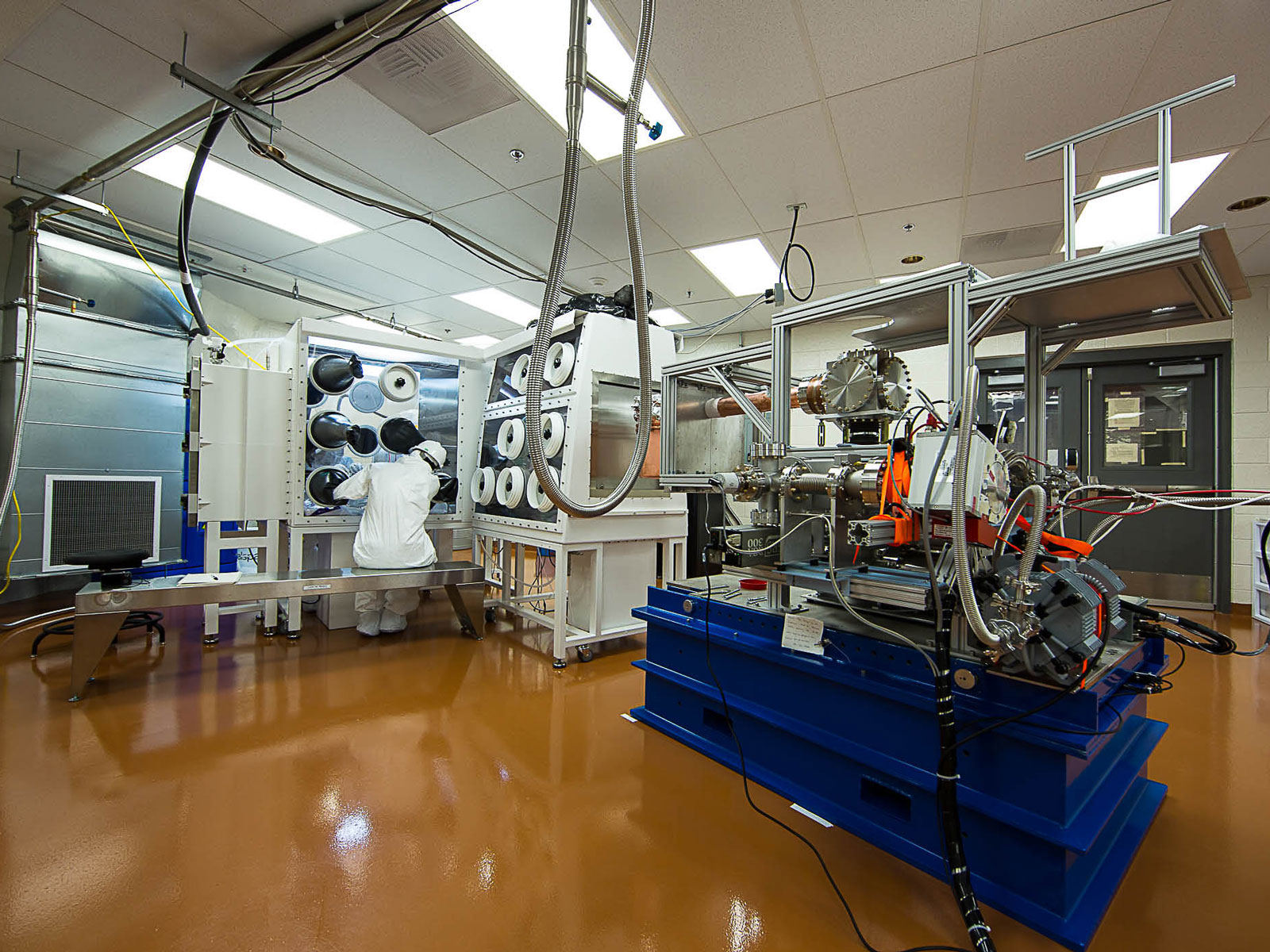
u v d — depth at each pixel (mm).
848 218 3658
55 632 2939
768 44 2238
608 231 3934
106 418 3996
